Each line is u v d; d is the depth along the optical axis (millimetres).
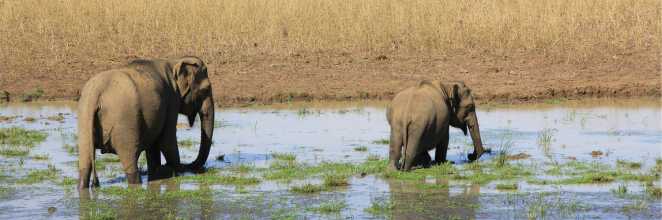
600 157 13109
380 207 8891
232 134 16781
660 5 38500
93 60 30109
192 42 33219
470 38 33750
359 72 29156
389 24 35688
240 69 29250
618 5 38344
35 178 11047
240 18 36750
